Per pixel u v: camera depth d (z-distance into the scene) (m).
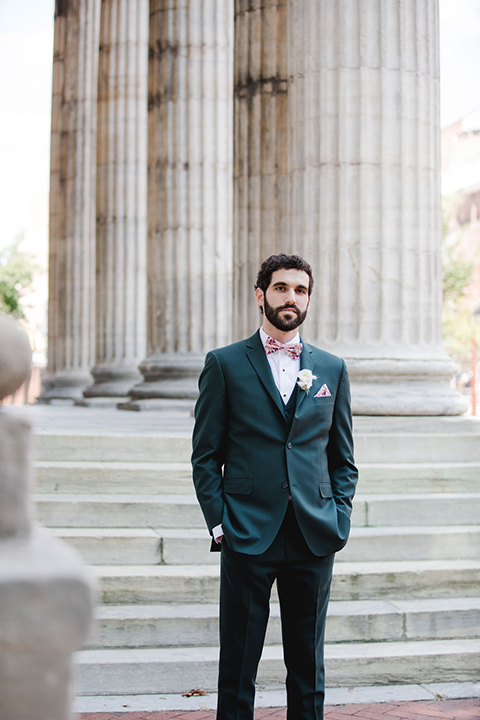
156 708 4.05
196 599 4.90
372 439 6.35
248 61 9.20
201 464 3.41
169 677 4.28
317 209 7.25
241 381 3.43
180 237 10.44
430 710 4.11
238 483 3.37
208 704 4.12
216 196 10.45
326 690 4.39
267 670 4.38
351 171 7.16
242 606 3.29
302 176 7.36
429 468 6.15
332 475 3.54
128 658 4.32
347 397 3.55
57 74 17.94
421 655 4.53
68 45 16.97
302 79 7.38
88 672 4.22
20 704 1.15
